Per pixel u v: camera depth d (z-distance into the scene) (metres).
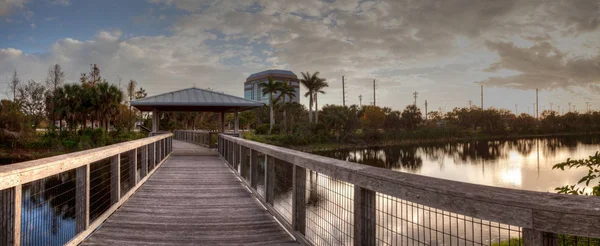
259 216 5.07
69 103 48.75
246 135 51.16
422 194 1.98
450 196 1.80
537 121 121.19
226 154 11.52
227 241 3.97
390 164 46.56
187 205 5.73
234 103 14.59
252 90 156.25
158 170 9.83
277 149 4.69
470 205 1.70
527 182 34.78
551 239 1.45
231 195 6.55
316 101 60.38
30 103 52.97
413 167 44.62
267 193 5.39
